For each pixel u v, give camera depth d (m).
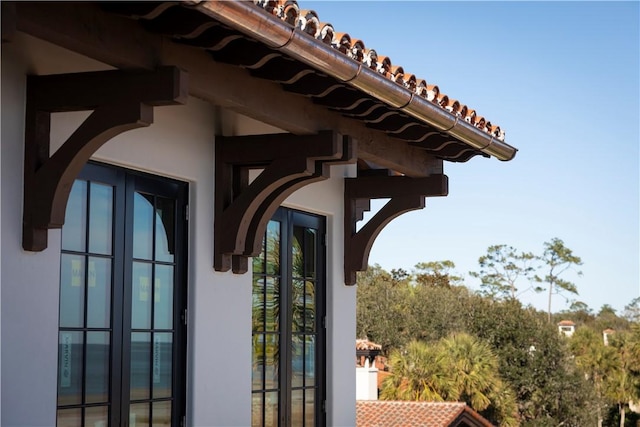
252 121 7.79
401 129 7.24
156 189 6.85
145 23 5.06
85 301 6.20
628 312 83.25
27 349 5.48
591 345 46.44
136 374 6.62
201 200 7.17
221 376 7.34
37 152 5.45
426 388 29.31
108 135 5.31
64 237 6.05
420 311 44.31
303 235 8.86
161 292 6.89
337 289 9.18
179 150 6.95
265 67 5.82
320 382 8.99
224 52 5.53
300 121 6.42
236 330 7.54
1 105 5.30
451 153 8.38
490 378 30.62
